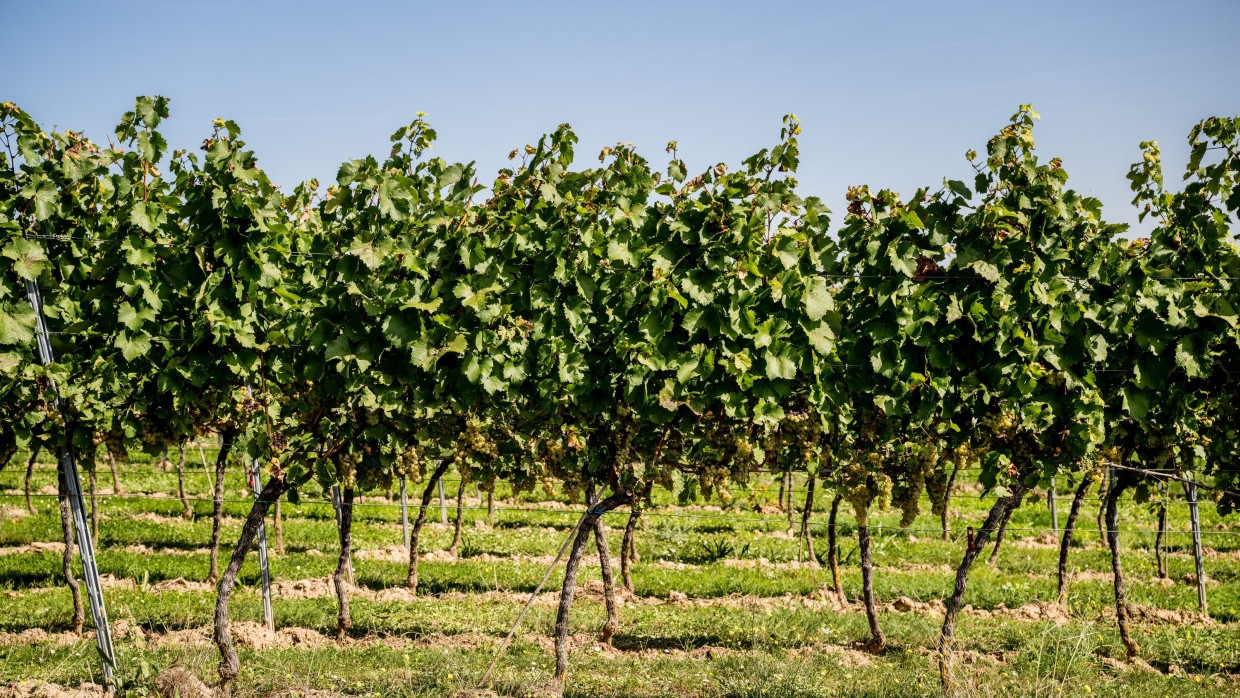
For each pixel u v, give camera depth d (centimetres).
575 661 806
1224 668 880
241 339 681
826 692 707
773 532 1692
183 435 769
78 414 720
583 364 702
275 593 1116
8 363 657
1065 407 705
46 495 1825
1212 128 723
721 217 666
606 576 898
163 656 724
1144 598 1219
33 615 956
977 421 721
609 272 705
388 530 1591
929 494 745
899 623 973
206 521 1596
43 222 708
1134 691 762
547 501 2012
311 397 711
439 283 693
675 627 970
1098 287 718
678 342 693
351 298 677
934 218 687
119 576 1189
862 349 709
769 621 974
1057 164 675
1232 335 715
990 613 1137
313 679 722
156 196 695
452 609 1036
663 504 1916
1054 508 1700
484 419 726
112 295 703
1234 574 1403
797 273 683
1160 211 778
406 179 682
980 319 693
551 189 689
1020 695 709
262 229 684
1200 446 817
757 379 692
